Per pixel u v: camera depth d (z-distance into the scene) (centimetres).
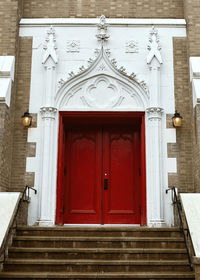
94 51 985
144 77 968
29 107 956
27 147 934
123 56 984
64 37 997
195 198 719
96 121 991
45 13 1041
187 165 923
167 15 1038
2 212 686
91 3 1043
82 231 740
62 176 956
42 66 980
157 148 912
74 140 1025
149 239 705
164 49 993
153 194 889
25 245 701
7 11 973
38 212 891
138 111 948
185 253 668
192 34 970
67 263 638
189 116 952
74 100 963
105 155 1014
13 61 940
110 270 637
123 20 1006
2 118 862
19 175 920
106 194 990
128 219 974
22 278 609
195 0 993
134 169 1005
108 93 967
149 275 611
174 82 972
